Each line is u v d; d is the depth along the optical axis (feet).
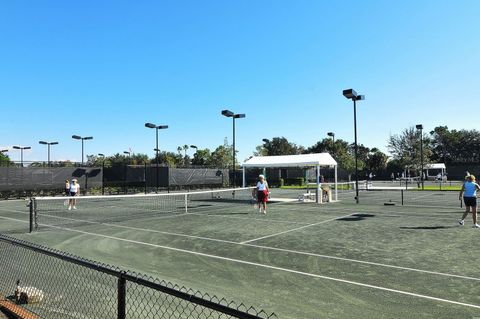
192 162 260.01
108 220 55.42
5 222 53.83
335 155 213.05
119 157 279.69
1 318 16.87
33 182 108.78
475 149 307.99
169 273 25.79
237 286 22.82
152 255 31.42
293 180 172.86
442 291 21.66
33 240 38.75
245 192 120.57
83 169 119.65
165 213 64.75
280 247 34.47
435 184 180.75
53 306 18.89
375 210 66.69
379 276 24.81
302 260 29.37
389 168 251.80
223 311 8.86
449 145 317.01
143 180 135.13
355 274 25.27
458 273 25.34
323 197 89.04
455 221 51.01
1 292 20.88
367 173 229.25
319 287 22.54
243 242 37.09
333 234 41.39
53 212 67.82
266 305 19.57
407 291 21.70
